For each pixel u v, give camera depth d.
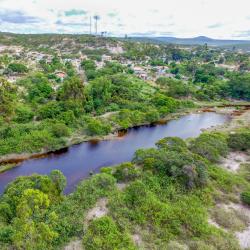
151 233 26.84
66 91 67.69
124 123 62.25
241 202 32.81
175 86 91.50
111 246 24.73
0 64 127.12
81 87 69.31
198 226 27.47
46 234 24.89
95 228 26.55
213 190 34.34
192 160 37.41
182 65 147.50
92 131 56.28
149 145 54.34
